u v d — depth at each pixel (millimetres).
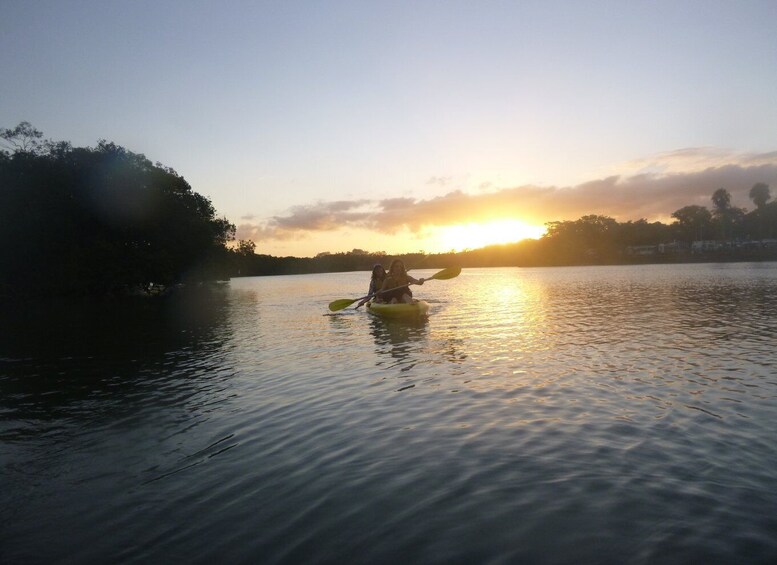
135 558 2822
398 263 16094
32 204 33156
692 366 6852
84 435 5020
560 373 6691
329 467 3963
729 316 12039
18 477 4027
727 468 3627
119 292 38812
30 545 3006
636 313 13258
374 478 3723
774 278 28938
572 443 4215
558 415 4949
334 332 11766
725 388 5703
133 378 7633
